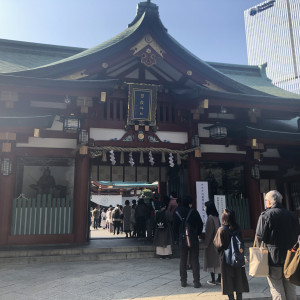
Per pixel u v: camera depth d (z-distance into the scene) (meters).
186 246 6.21
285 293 4.41
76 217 10.41
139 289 5.97
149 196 27.38
